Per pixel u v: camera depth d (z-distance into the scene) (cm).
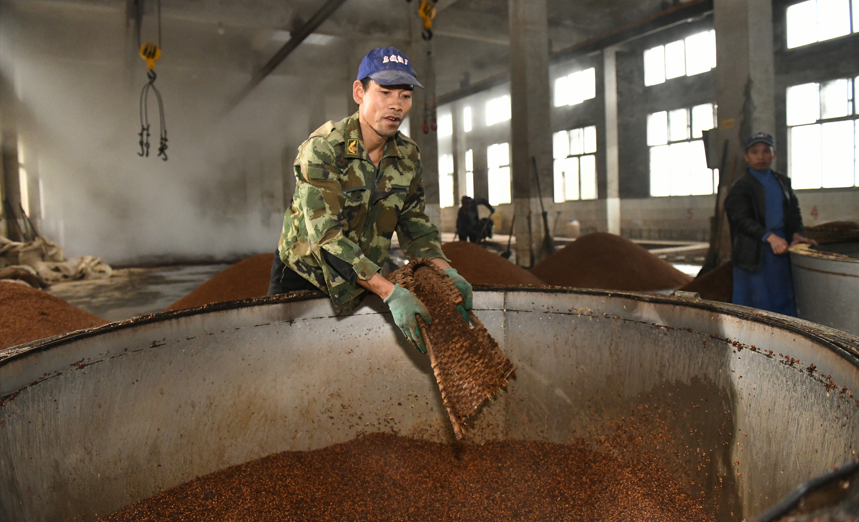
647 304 161
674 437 156
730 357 137
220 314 166
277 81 1903
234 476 170
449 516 160
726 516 139
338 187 162
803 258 264
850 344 103
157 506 152
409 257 199
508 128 1891
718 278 442
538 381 190
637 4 1273
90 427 137
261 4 1125
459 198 2130
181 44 1480
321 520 159
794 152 1135
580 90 1584
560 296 183
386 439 194
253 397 175
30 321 325
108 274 1003
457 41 1538
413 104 1119
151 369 151
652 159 1435
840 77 1055
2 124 1269
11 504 111
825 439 104
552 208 935
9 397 113
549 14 1328
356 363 190
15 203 1299
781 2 1120
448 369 144
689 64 1327
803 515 44
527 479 175
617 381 172
